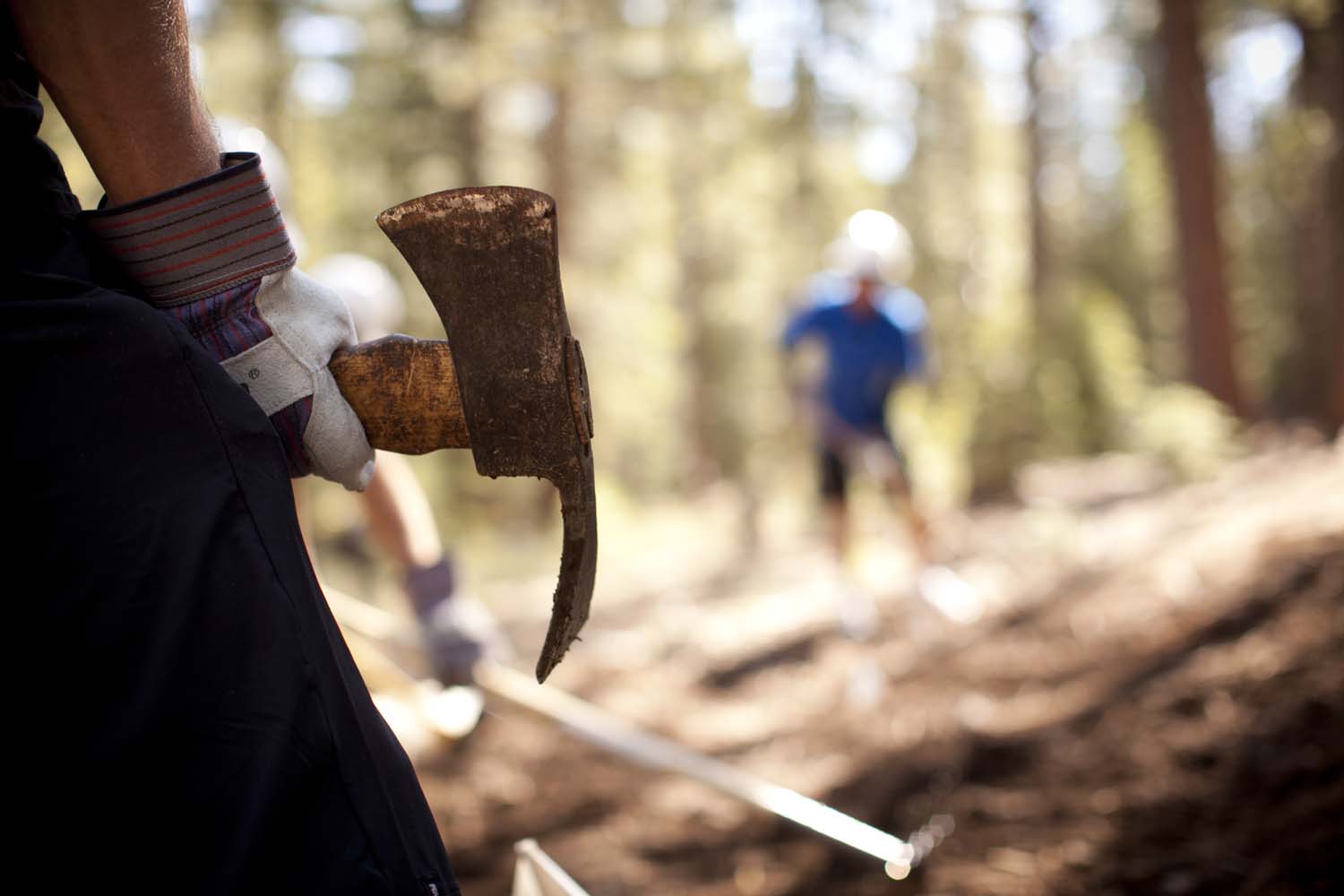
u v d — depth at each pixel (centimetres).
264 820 94
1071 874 302
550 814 439
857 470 748
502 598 1095
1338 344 1448
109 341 99
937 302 2172
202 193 107
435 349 114
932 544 722
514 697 258
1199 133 1596
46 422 96
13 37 102
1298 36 1602
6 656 94
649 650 746
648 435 2397
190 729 95
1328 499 595
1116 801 334
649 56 1850
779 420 2116
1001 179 2811
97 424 97
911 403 1296
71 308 98
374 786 100
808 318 748
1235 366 1584
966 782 389
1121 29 2489
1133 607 532
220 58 1783
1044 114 2273
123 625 95
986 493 1231
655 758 273
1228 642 433
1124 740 376
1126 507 952
